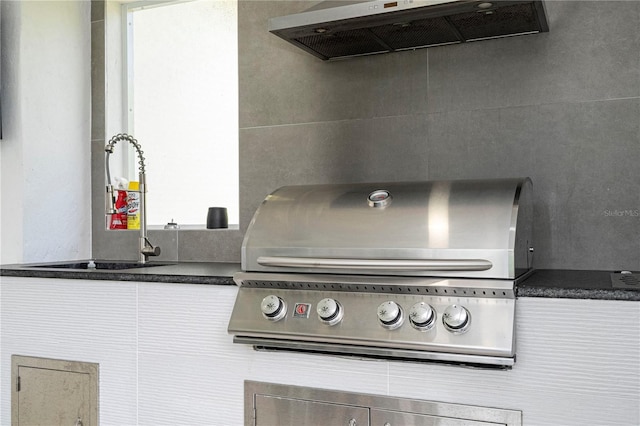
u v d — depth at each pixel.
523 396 1.78
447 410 1.86
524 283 1.84
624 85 2.26
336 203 2.14
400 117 2.60
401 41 2.47
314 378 2.04
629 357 1.67
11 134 3.04
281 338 2.01
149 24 3.33
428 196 2.03
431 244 1.87
